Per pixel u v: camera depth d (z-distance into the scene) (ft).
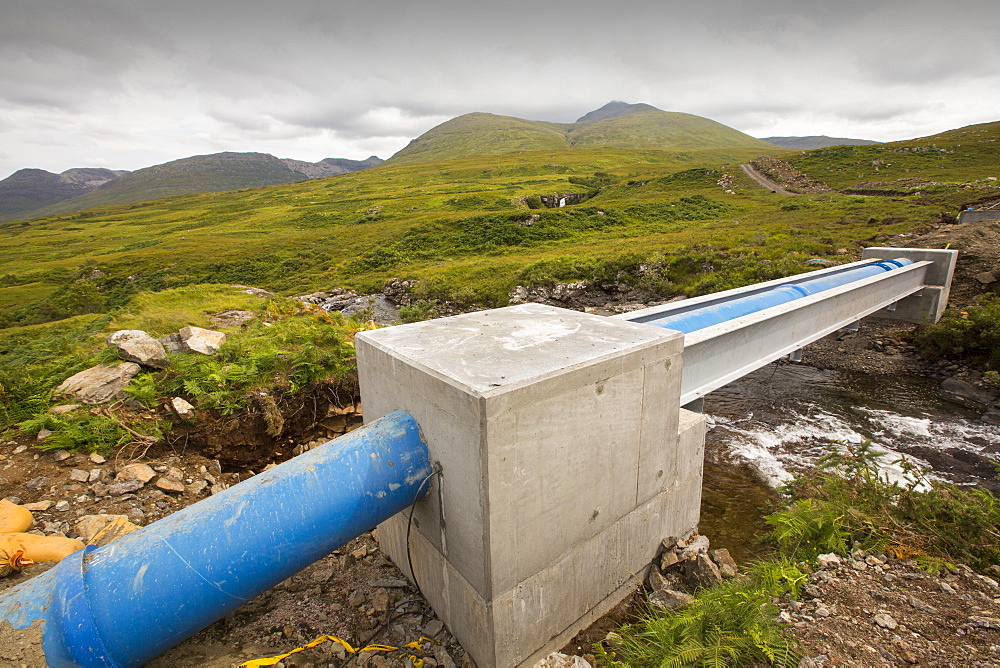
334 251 127.54
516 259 93.30
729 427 30.78
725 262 63.16
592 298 69.67
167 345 27.30
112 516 15.98
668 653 11.03
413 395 12.56
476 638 12.43
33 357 33.12
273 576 10.50
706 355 19.52
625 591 16.06
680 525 18.12
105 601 8.84
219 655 12.28
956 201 90.74
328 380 24.79
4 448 18.58
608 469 13.80
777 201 145.59
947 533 14.43
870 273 35.27
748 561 18.17
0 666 8.04
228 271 120.37
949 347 37.65
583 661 12.60
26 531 14.92
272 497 10.60
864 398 34.24
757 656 10.51
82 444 19.20
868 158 184.96
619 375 13.15
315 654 12.70
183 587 9.42
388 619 14.17
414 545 14.56
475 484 10.83
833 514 16.03
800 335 26.78
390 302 85.15
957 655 9.98
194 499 18.53
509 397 10.44
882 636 10.75
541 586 12.84
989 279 44.57
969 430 29.35
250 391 23.13
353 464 11.51
